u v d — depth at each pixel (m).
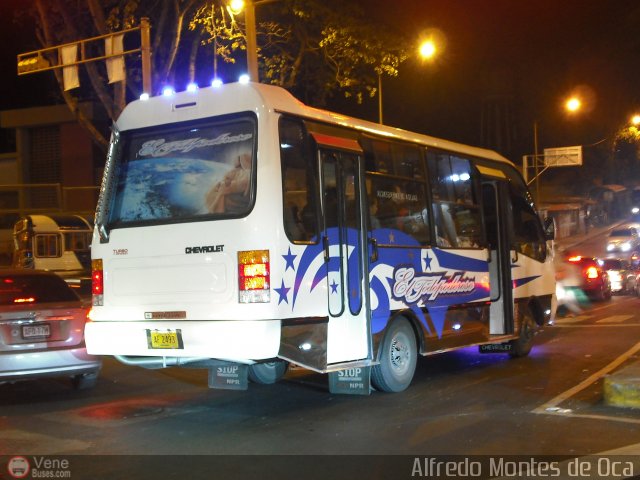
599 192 56.94
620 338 13.62
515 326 11.44
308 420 7.73
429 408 8.14
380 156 8.99
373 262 8.56
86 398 9.28
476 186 11.05
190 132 7.90
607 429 7.05
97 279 8.20
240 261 7.22
